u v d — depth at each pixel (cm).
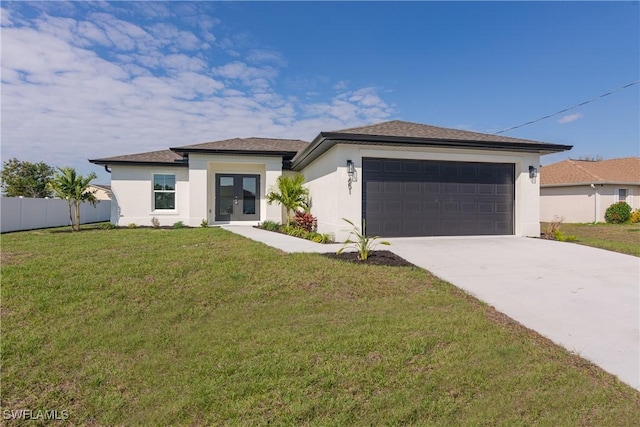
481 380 313
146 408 272
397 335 396
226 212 1634
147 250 807
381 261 734
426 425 255
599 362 360
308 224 1259
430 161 1108
